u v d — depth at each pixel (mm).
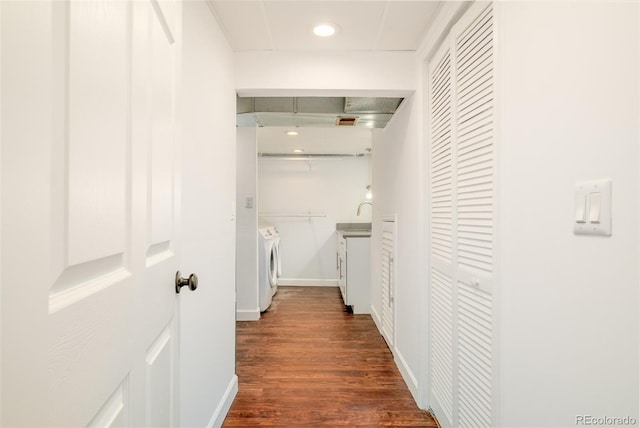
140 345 673
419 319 1952
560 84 806
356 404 1978
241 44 1955
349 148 4996
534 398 913
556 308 822
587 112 720
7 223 334
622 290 631
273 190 5496
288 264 5484
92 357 489
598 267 689
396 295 2531
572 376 768
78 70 451
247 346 2885
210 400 1619
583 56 731
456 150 1498
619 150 637
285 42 1941
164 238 826
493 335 1128
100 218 511
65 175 424
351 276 3912
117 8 566
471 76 1346
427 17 1684
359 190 5512
